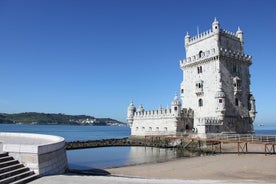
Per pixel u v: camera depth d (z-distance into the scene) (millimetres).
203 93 72062
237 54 72062
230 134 60219
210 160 43281
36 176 21906
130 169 37469
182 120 72375
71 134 175875
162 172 34469
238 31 77125
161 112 76375
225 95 68625
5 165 21109
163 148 68688
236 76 71938
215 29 71000
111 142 79500
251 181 24828
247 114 73250
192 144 62344
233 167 36250
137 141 80438
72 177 22562
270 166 35938
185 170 35625
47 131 196875
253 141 50000
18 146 23031
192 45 79000
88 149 69688
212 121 64500
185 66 78125
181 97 79250
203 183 21516
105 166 42125
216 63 69375
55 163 25516
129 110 89312
